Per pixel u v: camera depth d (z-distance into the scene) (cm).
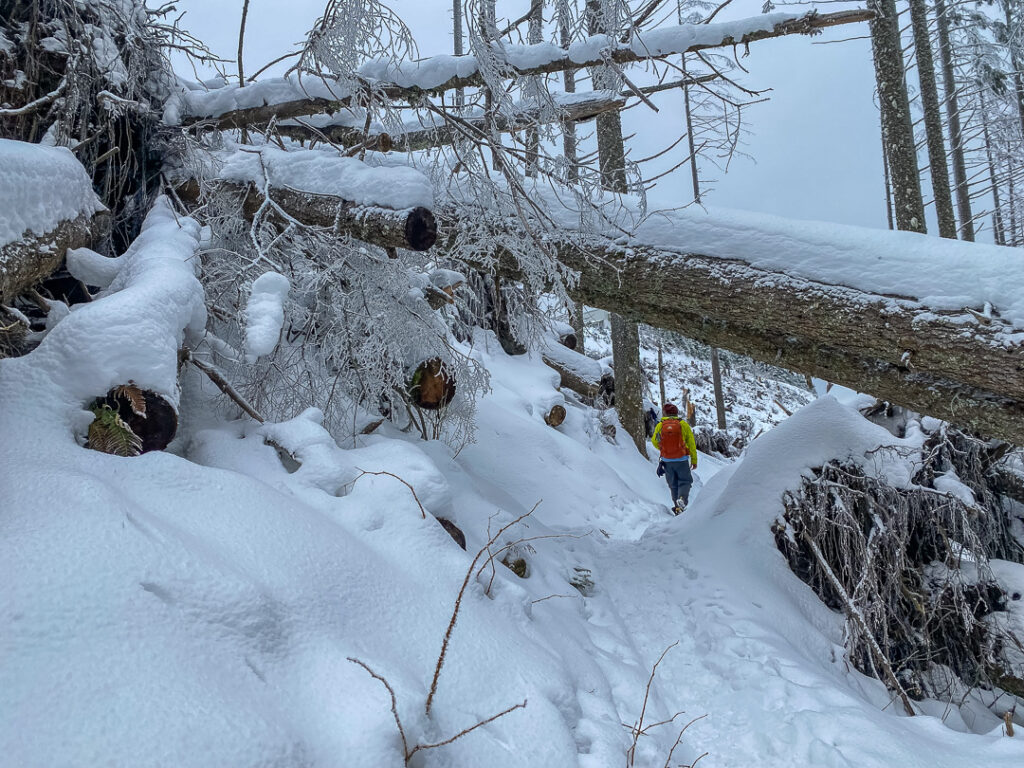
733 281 352
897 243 330
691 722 274
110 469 231
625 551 479
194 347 339
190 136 433
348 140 488
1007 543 495
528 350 942
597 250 385
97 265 341
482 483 511
